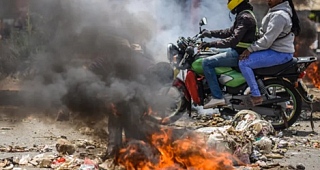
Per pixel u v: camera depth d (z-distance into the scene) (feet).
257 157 19.52
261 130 22.02
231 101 25.21
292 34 24.70
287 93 25.00
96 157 18.76
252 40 24.70
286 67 24.70
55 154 19.53
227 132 20.40
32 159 18.79
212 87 25.14
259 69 24.77
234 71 25.09
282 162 19.58
